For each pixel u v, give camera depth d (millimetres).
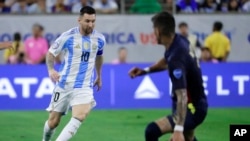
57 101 31047
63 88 30859
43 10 61406
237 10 64000
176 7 62312
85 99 30625
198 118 25078
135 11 62469
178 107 23922
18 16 59469
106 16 60500
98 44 31203
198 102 25094
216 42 58719
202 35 61562
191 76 24734
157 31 24625
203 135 39250
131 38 60938
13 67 50281
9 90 50188
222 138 38281
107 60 60625
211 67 52156
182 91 23984
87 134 39344
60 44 30672
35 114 47719
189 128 25094
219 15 61812
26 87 50281
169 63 24344
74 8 61250
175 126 23984
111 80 50969
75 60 30734
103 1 61656
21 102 50250
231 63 52406
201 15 61469
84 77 30828
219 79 52156
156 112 49219
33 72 50438
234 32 62188
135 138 38219
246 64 52594
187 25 59156
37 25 56719
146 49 61250
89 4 61469
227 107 52062
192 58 24594
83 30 30781
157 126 25078
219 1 63781
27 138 37969
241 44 62312
